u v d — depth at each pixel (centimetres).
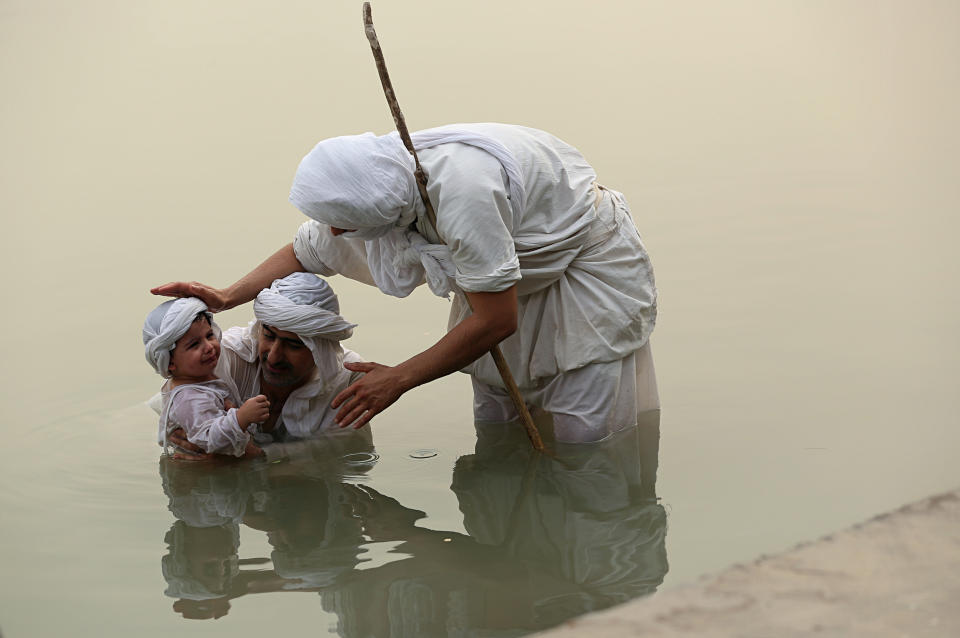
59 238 1120
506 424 734
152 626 487
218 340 703
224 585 525
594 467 651
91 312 945
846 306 875
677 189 1180
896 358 775
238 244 1073
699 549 535
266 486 646
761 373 769
